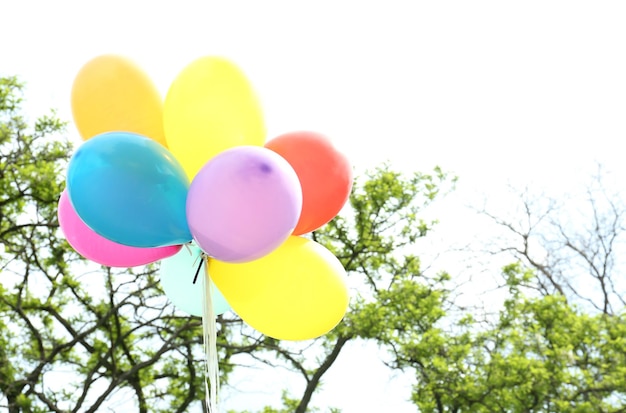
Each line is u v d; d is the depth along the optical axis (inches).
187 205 104.0
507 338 398.6
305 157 120.8
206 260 123.0
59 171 388.5
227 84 115.2
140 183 104.9
